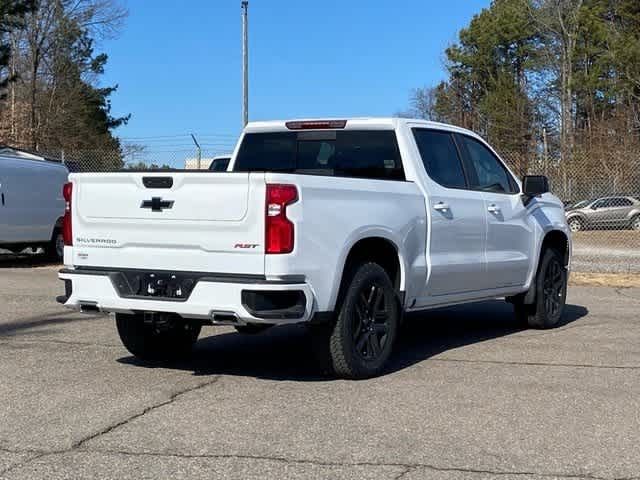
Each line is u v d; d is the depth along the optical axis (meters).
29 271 16.36
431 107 62.16
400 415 5.63
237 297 5.98
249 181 6.02
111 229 6.62
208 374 6.93
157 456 4.80
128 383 6.57
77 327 9.26
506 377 6.80
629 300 12.21
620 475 4.52
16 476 4.49
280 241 5.95
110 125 57.44
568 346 8.27
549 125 52.44
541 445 5.02
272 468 4.60
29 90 50.41
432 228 7.45
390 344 6.96
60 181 18.28
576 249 20.97
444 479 4.44
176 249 6.32
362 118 7.81
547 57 51.50
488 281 8.34
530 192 8.75
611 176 20.17
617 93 45.59
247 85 25.98
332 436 5.16
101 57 54.03
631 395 6.21
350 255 6.66
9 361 7.38
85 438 5.13
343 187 6.47
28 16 48.12
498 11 56.06
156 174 6.36
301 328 9.52
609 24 48.22
